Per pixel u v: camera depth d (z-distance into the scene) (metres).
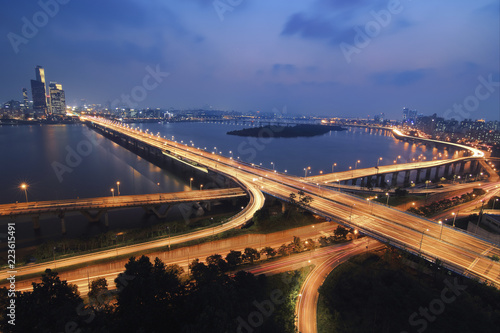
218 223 135.12
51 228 139.12
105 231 137.38
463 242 101.94
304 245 115.81
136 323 64.06
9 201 170.88
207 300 67.25
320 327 79.56
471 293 79.56
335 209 134.25
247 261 106.88
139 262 75.25
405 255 98.38
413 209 157.88
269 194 161.00
